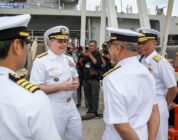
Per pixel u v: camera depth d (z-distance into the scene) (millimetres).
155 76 3459
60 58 3670
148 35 3438
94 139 5691
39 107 1441
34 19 33781
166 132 3531
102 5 20547
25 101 1434
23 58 1598
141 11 17312
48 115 1473
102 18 20812
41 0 34625
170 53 13586
